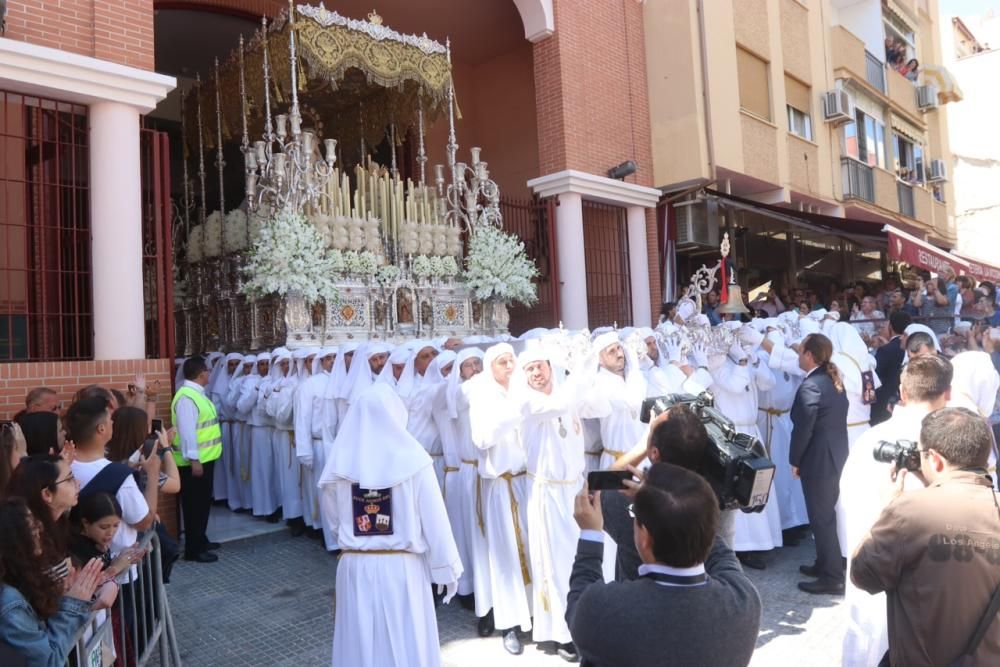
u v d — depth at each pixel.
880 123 21.75
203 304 12.12
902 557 2.90
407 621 3.88
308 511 8.10
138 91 7.66
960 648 2.78
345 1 14.70
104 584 3.45
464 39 16.33
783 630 5.50
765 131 16.33
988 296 13.62
